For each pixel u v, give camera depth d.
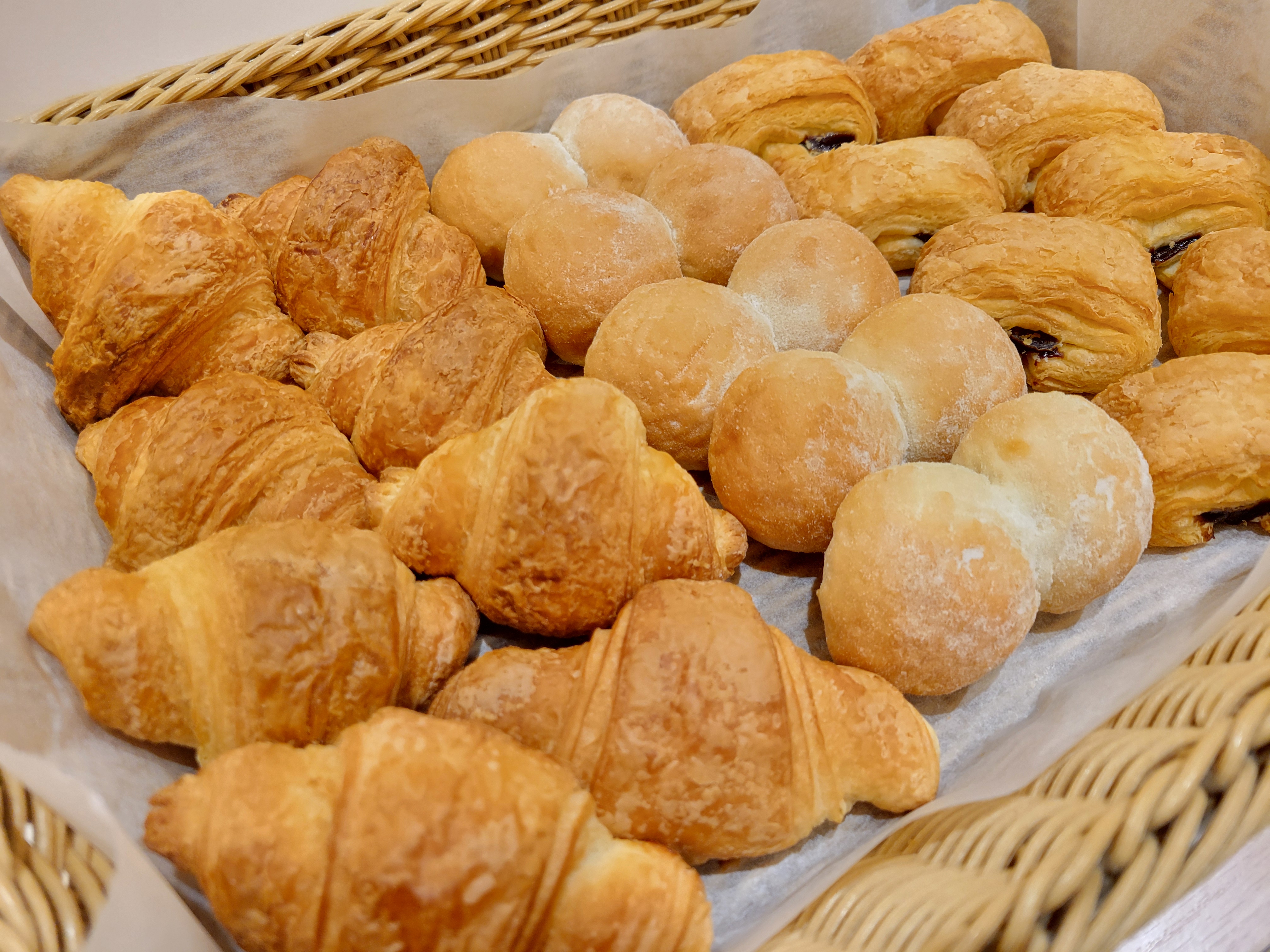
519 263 0.31
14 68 0.32
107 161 0.32
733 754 0.21
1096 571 0.25
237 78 0.33
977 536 0.24
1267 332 0.30
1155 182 0.33
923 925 0.19
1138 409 0.28
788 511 0.26
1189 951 0.21
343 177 0.30
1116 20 0.38
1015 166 0.36
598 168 0.35
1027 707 0.26
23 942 0.18
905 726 0.23
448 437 0.26
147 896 0.18
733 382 0.28
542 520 0.23
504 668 0.22
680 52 0.38
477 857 0.18
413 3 0.34
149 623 0.22
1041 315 0.31
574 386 0.23
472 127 0.36
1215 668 0.23
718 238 0.32
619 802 0.21
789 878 0.23
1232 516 0.29
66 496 0.28
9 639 0.22
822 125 0.37
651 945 0.19
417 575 0.26
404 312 0.32
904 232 0.35
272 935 0.19
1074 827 0.20
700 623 0.22
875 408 0.27
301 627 0.21
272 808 0.19
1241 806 0.20
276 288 0.32
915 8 0.41
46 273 0.30
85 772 0.21
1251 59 0.34
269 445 0.26
